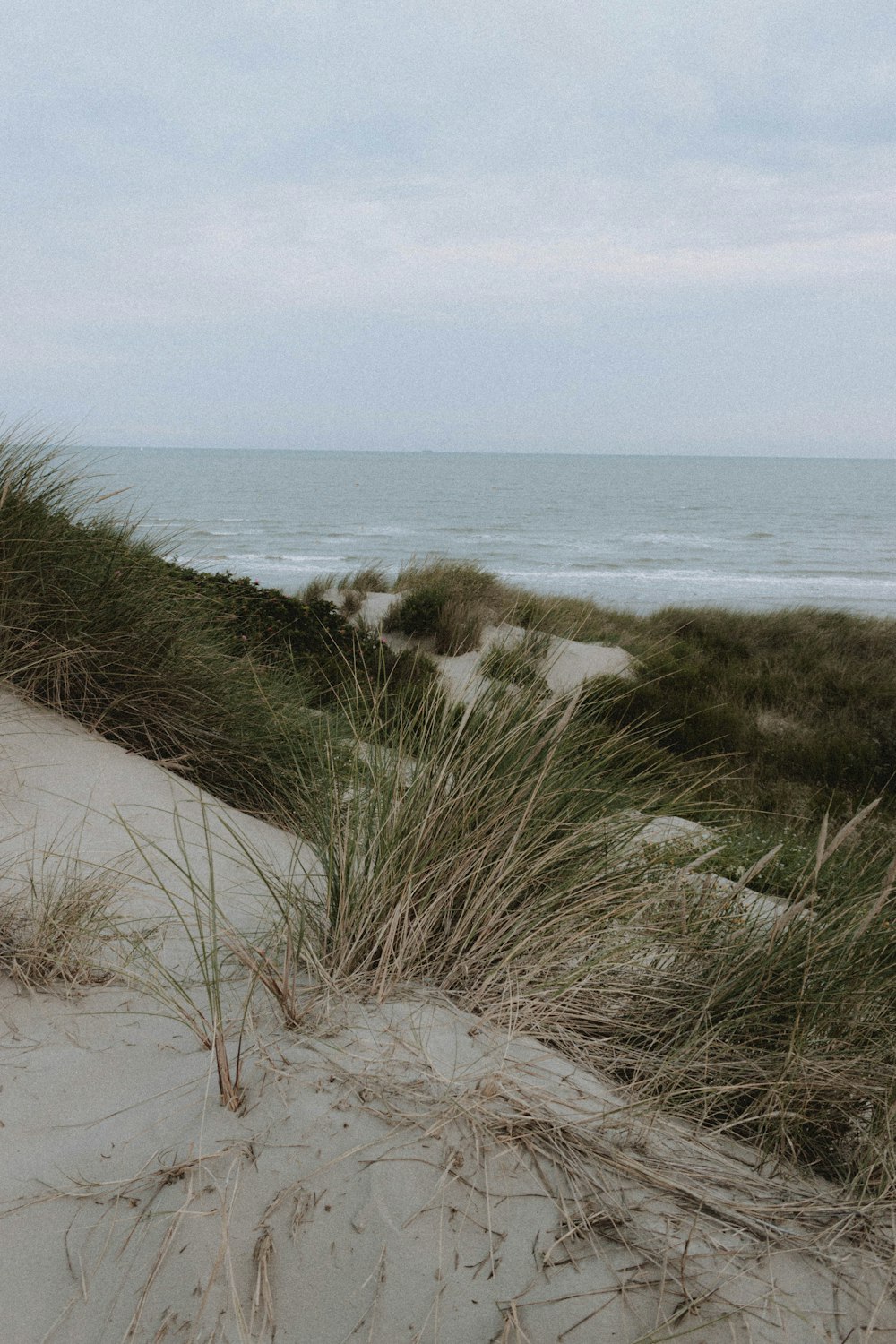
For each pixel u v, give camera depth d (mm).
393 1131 1510
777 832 4645
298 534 46469
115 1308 1214
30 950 2098
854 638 14508
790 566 39875
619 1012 2160
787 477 173875
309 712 4180
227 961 2205
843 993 2131
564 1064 1873
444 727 2561
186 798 3318
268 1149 1453
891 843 2986
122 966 2119
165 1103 1603
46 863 2578
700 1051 2002
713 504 85125
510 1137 1531
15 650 3494
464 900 2295
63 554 3713
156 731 3672
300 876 2904
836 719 10211
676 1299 1304
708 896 2600
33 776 3076
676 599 29000
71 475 3863
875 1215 1578
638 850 2645
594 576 34594
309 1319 1215
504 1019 1979
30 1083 1674
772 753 8805
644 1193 1505
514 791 2434
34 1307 1215
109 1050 1796
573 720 2887
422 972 2129
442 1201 1395
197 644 4102
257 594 7949
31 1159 1479
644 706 9234
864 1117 1927
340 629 7898
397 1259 1298
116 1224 1335
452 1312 1239
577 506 76625
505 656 2914
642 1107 1758
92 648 3596
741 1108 1969
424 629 11461
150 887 2617
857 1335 1307
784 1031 2113
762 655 13555
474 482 118375
